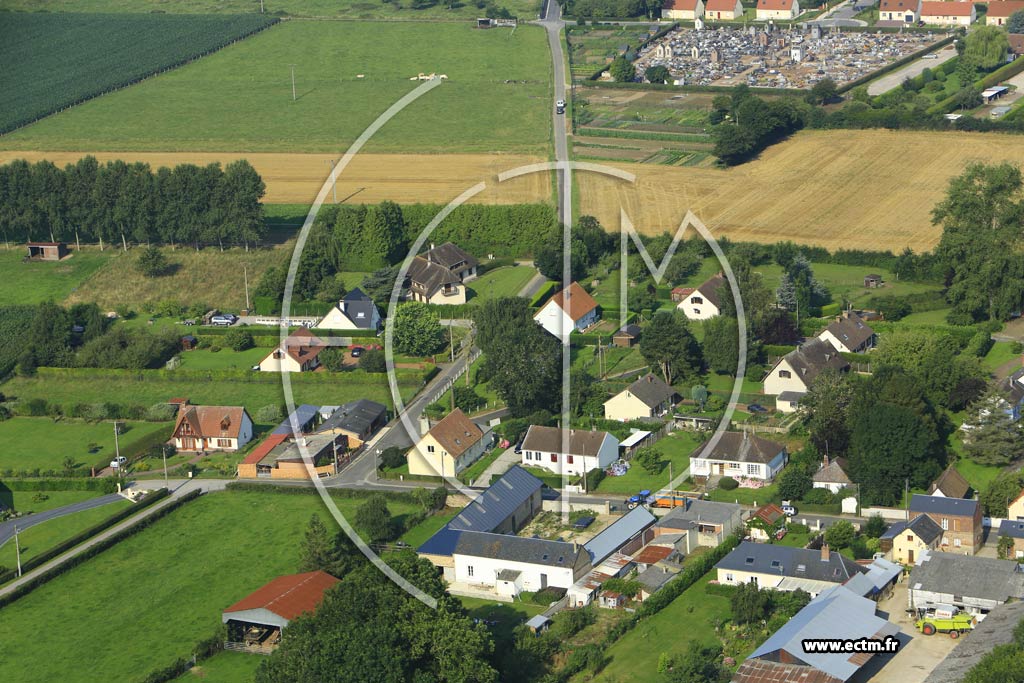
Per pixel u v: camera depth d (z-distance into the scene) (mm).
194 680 124562
